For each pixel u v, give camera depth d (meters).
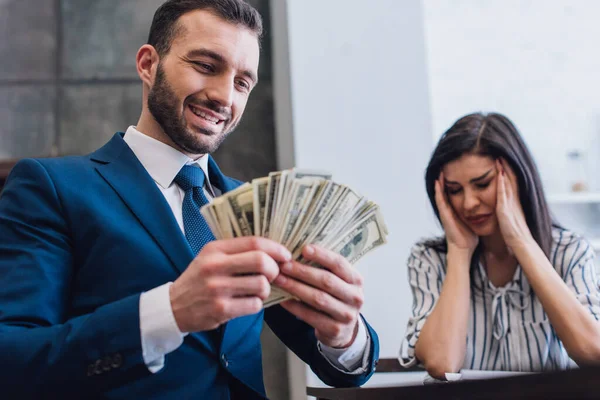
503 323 1.99
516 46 3.60
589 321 1.82
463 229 2.08
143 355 1.01
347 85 3.09
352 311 1.12
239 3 1.40
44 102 3.24
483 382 0.85
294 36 3.09
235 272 0.98
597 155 3.55
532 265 1.93
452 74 3.53
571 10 3.64
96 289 1.20
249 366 1.30
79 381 1.02
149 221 1.26
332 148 3.02
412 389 1.02
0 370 1.04
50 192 1.24
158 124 1.42
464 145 2.03
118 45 3.34
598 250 3.32
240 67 1.38
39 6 3.32
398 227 2.99
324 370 1.36
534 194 2.02
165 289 1.03
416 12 3.21
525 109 3.55
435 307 1.99
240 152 3.34
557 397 0.74
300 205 1.04
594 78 3.60
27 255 1.17
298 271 1.05
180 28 1.37
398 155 3.06
